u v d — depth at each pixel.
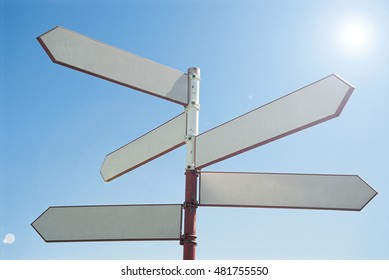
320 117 3.73
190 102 4.18
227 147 3.94
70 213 4.09
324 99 3.75
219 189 3.95
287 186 3.92
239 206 3.90
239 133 3.94
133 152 4.43
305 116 3.78
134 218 3.98
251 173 3.98
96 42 4.06
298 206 3.86
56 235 4.04
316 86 3.81
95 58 4.02
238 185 3.95
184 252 3.85
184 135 4.12
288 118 3.83
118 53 4.10
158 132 4.32
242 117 3.98
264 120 3.90
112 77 4.02
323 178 3.92
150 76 4.11
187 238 3.85
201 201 3.92
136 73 4.09
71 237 4.02
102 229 4.00
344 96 3.68
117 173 4.47
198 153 4.04
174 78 4.20
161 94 4.09
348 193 3.86
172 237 3.87
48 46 3.90
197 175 4.02
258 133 3.88
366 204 3.82
